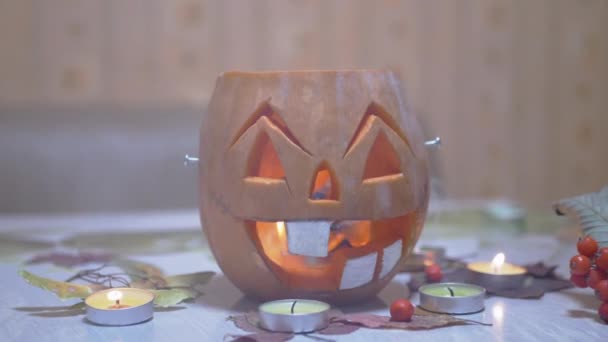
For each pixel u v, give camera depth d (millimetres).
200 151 602
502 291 630
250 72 577
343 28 1663
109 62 1593
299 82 564
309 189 554
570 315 576
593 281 562
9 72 1557
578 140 1756
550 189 1763
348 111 562
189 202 1281
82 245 822
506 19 1709
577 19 1728
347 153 557
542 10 1716
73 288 603
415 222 597
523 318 569
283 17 1646
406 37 1683
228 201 571
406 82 1694
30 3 1553
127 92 1604
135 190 1271
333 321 552
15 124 1261
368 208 560
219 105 586
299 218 553
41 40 1564
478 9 1696
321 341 522
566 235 836
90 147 1268
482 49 1709
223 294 637
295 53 1655
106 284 636
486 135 1731
